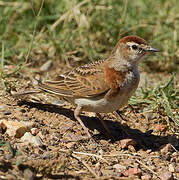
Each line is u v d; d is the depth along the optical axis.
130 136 11.67
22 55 15.26
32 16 16.89
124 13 16.48
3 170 9.02
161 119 12.55
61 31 16.23
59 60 15.72
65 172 9.47
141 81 14.77
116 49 11.05
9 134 10.44
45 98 12.73
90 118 12.20
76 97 11.09
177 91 13.50
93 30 16.53
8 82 13.03
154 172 10.12
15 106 11.95
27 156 9.73
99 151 10.59
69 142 10.73
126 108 12.96
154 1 18.11
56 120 11.64
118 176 9.71
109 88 10.60
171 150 11.12
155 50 10.98
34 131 10.75
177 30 17.05
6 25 16.33
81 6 16.80
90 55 15.66
